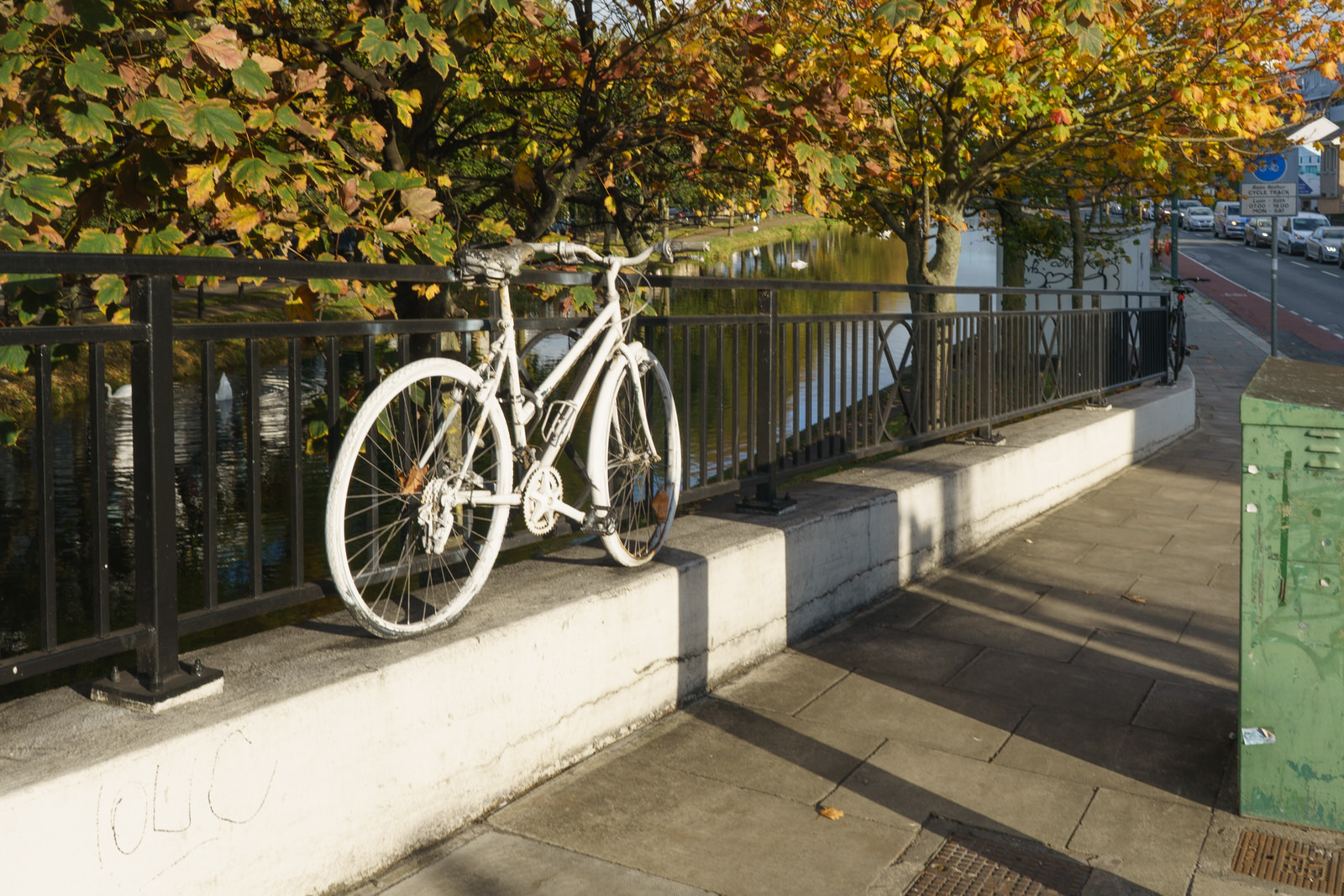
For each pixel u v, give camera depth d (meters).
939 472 6.32
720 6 6.38
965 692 4.34
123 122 4.15
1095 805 3.40
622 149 6.97
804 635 4.97
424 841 3.01
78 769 2.19
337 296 4.16
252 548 2.98
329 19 6.48
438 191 6.84
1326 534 3.17
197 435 13.77
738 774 3.55
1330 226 51.59
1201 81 9.09
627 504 4.15
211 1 5.19
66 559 8.02
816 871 2.96
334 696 2.72
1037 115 9.27
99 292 3.34
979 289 7.34
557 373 3.75
